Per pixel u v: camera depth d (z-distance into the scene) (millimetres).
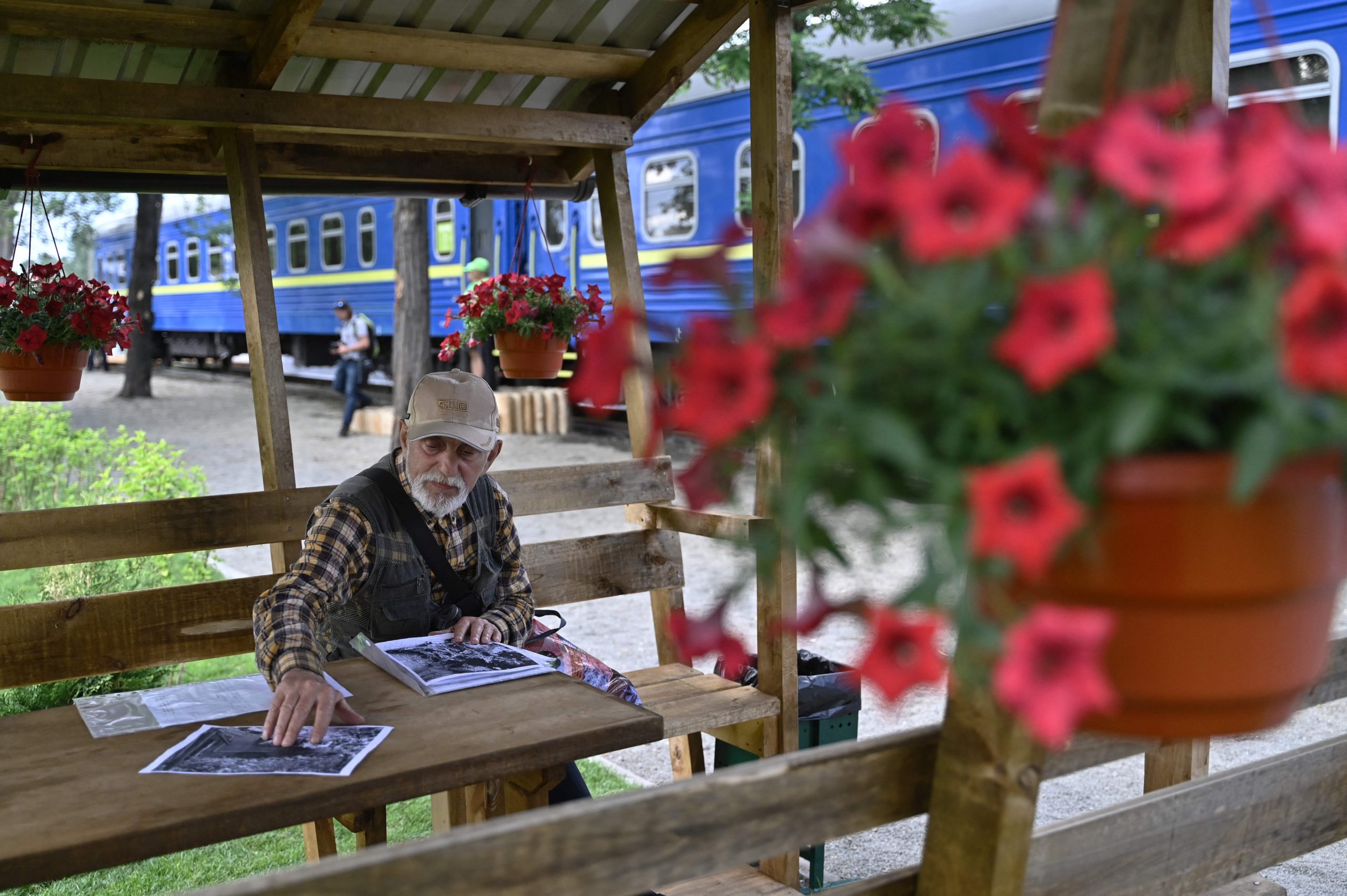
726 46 9422
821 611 983
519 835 1090
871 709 4641
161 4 3400
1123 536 946
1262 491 941
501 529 2969
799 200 10031
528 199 4738
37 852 1573
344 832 3633
